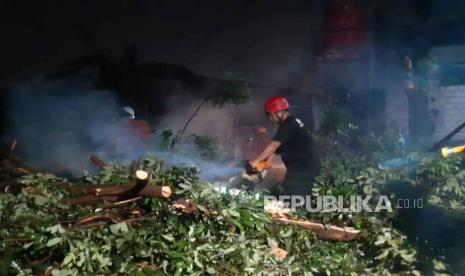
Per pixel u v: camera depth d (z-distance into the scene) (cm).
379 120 1102
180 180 492
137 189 445
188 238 426
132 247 409
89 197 459
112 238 412
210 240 438
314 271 451
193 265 413
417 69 1113
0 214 429
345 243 520
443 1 1130
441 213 557
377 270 495
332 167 675
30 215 423
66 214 441
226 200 483
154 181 473
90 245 401
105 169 543
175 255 409
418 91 1073
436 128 1074
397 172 616
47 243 391
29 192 479
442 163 607
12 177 546
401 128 1092
